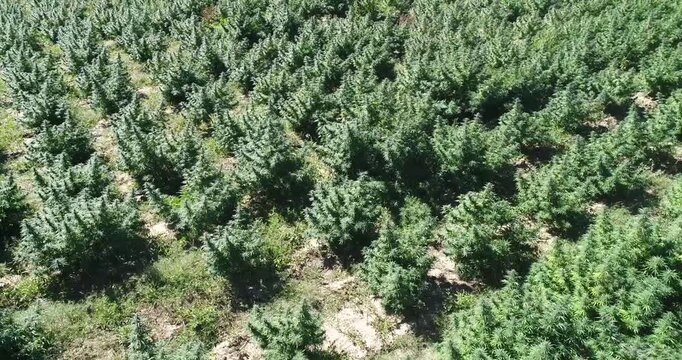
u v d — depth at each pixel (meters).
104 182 14.80
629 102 17.77
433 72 18.28
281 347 10.65
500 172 15.49
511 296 11.05
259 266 13.07
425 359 11.23
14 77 19.23
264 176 14.55
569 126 16.70
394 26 22.69
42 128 16.95
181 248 13.55
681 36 20.12
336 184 15.15
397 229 13.36
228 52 20.80
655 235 11.42
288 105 17.44
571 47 19.89
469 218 12.69
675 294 10.99
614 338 10.17
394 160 15.07
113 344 11.48
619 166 14.28
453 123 16.89
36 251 12.32
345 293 12.61
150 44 22.14
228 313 12.19
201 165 14.52
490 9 23.39
